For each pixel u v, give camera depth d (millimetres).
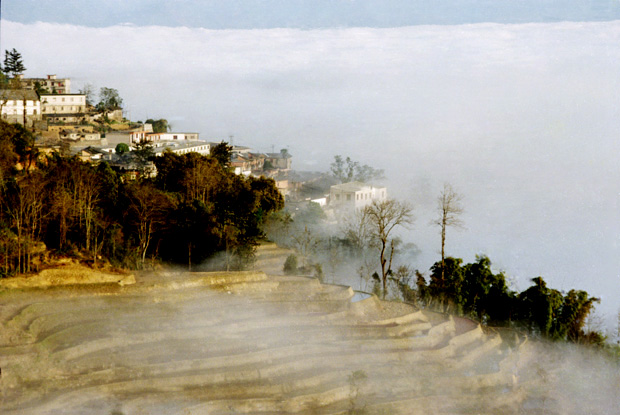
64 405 68562
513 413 88125
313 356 86688
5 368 72062
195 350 83500
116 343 81625
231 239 119875
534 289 119750
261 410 75438
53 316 84562
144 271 106562
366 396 82562
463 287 123125
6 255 93125
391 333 97562
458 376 90250
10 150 133500
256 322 92750
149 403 71750
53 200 106625
